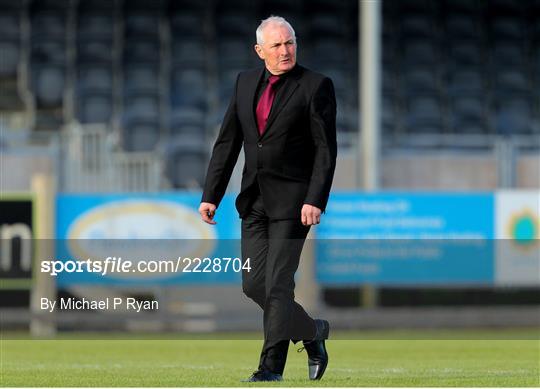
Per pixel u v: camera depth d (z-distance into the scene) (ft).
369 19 163.22
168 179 183.73
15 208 135.03
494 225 144.36
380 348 101.35
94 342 112.27
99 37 220.02
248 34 226.17
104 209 137.69
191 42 222.89
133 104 210.79
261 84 48.55
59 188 162.71
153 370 66.90
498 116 221.46
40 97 211.82
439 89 223.51
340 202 142.82
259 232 49.67
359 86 222.48
